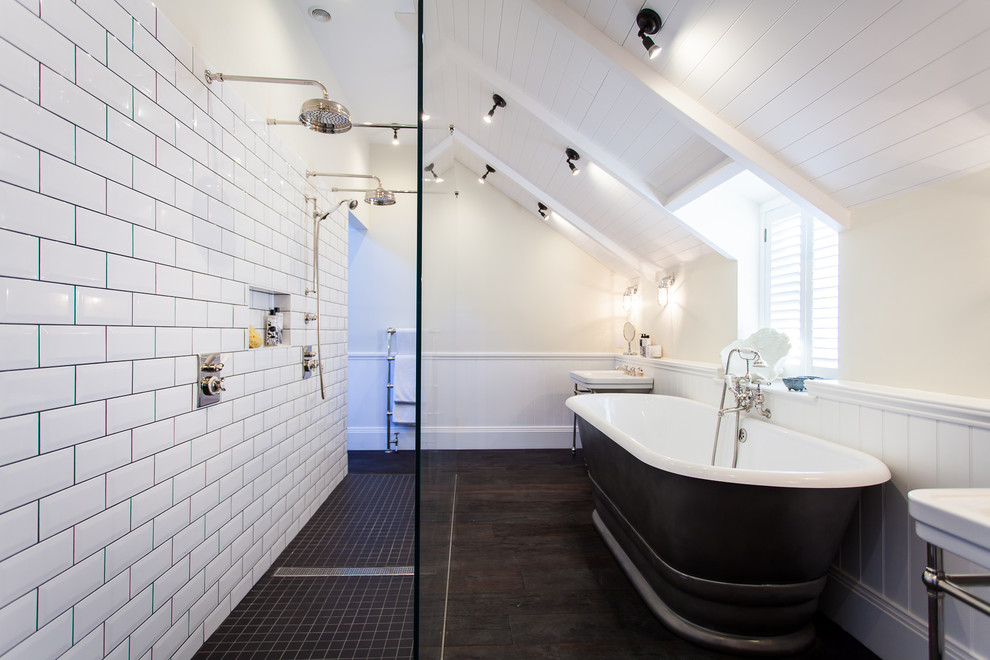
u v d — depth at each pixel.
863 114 1.41
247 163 1.86
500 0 1.90
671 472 1.56
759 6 1.31
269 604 1.76
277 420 2.12
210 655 1.47
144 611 1.24
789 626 1.55
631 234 3.39
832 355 2.15
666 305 3.59
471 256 4.41
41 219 0.93
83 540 1.04
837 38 1.25
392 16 2.61
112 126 1.12
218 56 1.69
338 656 1.46
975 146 1.30
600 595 1.91
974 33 1.05
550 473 3.58
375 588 1.87
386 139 4.11
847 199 1.77
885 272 1.67
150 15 1.27
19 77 0.88
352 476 3.34
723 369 2.61
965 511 0.88
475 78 2.62
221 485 1.64
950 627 1.33
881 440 1.57
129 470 1.19
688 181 2.32
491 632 1.67
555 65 2.11
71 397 1.01
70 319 1.01
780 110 1.58
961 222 1.40
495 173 4.01
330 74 3.08
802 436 1.88
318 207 2.73
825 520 1.45
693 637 1.59
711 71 1.61
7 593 0.87
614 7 1.63
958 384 1.42
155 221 1.29
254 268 1.91
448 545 2.15
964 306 1.40
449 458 2.50
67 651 1.00
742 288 2.66
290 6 2.40
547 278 4.44
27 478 0.91
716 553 1.53
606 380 3.55
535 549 2.31
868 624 1.57
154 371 1.28
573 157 2.77
